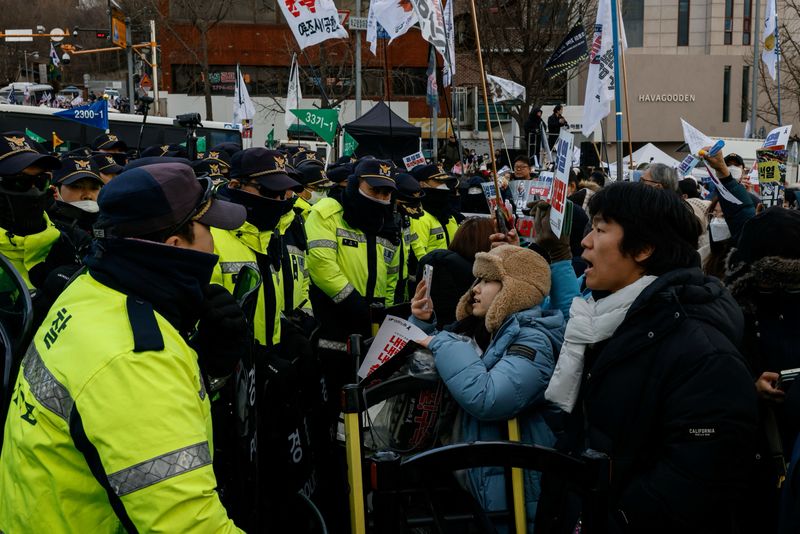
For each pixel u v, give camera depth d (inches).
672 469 89.0
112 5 922.1
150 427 72.6
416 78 1354.6
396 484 86.7
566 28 978.1
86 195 195.9
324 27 405.1
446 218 325.4
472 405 113.7
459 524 108.9
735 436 88.1
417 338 122.7
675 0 1656.0
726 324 94.6
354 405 109.1
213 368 93.6
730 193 153.1
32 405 76.7
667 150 1656.0
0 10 1988.2
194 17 1217.4
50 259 152.8
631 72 1622.8
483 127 1080.8
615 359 95.2
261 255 162.9
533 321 121.0
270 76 1393.9
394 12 378.0
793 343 108.7
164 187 81.9
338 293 217.9
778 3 1571.1
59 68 1222.9
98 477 73.5
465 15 1001.5
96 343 75.0
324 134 515.8
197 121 350.6
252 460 105.0
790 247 106.3
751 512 104.9
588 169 428.1
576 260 218.1
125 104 1128.8
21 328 106.1
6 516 78.5
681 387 90.5
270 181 158.4
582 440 102.9
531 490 113.2
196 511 72.7
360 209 227.1
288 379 138.6
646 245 98.3
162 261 80.4
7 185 142.5
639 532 91.3
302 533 140.3
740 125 1654.8
